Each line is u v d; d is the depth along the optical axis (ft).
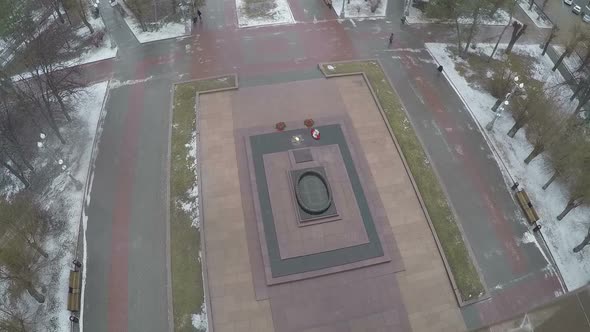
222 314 98.43
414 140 137.28
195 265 106.42
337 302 101.19
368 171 126.93
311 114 142.20
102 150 131.44
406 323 99.14
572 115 130.82
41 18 182.39
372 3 194.08
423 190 123.75
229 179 123.13
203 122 138.62
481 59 171.73
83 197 119.44
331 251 108.58
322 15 186.50
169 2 190.08
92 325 96.73
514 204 123.85
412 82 158.71
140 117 140.77
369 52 169.78
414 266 108.06
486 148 137.69
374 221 115.03
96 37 170.50
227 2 191.52
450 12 179.42
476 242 114.83
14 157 127.34
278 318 98.32
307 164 124.98
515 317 80.74
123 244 110.22
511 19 187.21
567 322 76.89
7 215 106.22
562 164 115.44
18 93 135.33
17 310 97.86
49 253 107.65
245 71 158.10
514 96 149.07
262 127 136.98
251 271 105.19
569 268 111.24
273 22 181.06
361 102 147.84
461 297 103.91
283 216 114.01
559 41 186.29
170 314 98.48
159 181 123.65
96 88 150.30
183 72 157.07
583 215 122.52
